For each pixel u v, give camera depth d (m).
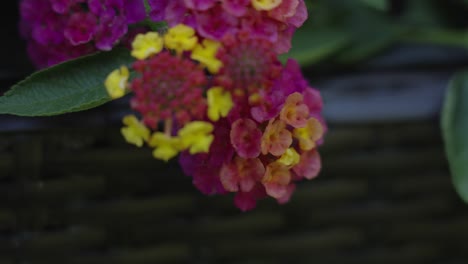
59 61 0.41
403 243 0.52
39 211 0.46
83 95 0.39
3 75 0.45
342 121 0.48
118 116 0.45
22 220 0.46
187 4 0.37
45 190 0.46
